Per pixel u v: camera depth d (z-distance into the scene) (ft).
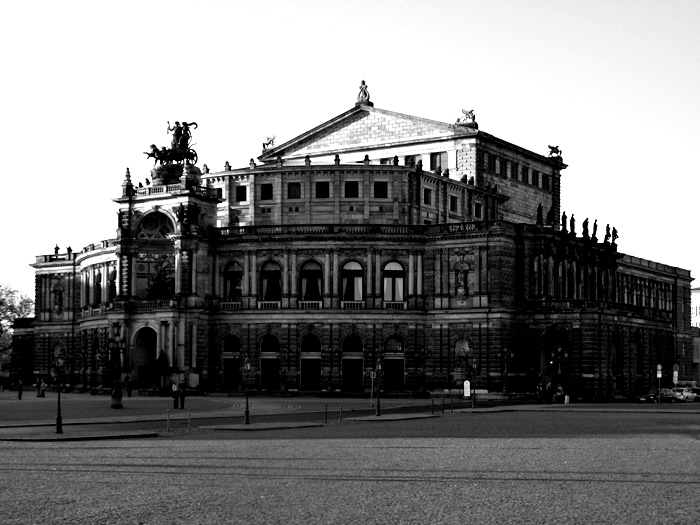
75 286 643.86
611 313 516.73
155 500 126.82
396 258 528.22
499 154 645.92
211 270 548.31
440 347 518.78
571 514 115.96
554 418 318.65
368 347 524.11
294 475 151.74
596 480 145.28
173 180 567.59
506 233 509.76
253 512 117.70
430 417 326.03
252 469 159.84
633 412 364.17
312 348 531.09
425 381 519.60
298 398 485.97
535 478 147.64
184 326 530.68
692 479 146.20
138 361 544.62
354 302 525.75
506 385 503.20
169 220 558.56
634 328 547.90
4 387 636.07
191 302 535.19
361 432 249.34
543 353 514.27
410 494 131.44
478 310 508.94
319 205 566.77
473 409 380.37
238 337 539.70
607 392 508.53
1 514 116.78
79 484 141.90
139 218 561.43
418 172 565.94
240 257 544.62
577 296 561.02
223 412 347.56
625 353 535.19
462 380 511.81
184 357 529.45
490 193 627.05
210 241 548.31
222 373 542.57
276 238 534.37
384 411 366.43
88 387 572.10
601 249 589.73
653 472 154.71
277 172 573.74
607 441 216.54
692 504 122.93
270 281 540.93
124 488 137.39
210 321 544.62
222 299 545.85
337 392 511.40
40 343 651.25
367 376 522.88
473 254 514.68
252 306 537.24
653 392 504.84
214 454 185.78
